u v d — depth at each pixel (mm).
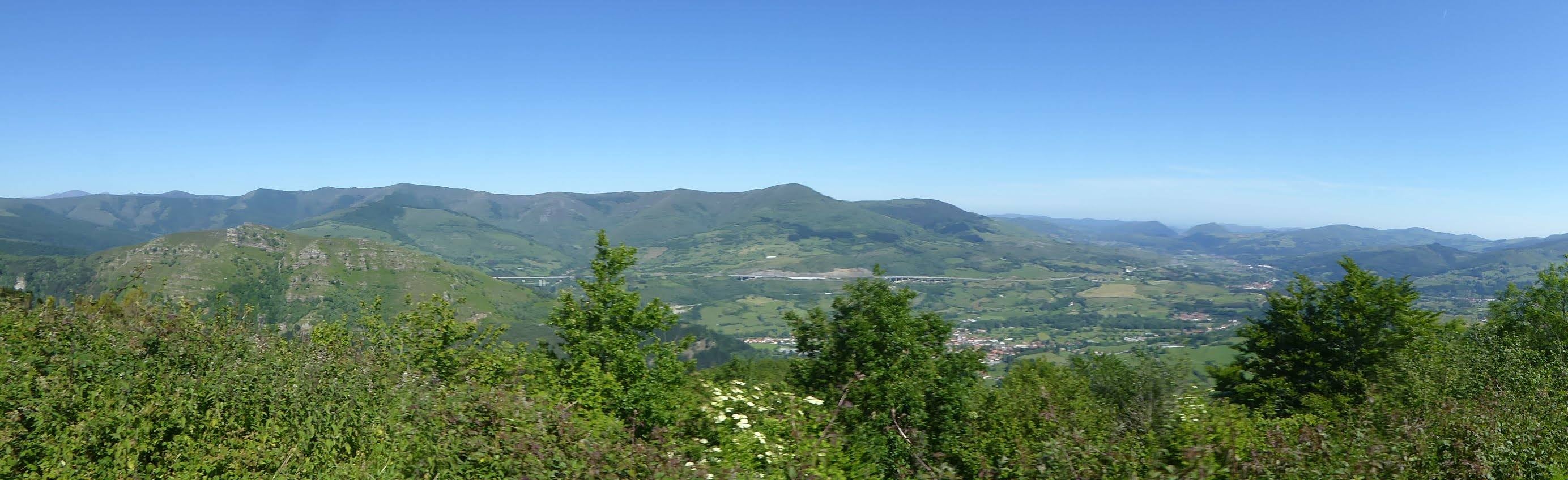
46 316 8484
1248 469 7391
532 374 10812
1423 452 7879
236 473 6211
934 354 11875
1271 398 22766
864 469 8312
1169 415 9734
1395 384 12594
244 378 7492
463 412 7574
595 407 9000
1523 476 8047
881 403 10000
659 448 7570
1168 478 7230
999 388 11680
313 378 7789
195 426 6672
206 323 8852
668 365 10727
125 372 7254
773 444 8430
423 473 6664
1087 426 9523
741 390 10297
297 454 6543
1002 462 8031
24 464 5812
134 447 6137
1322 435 8031
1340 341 23781
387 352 10219
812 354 13258
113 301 9977
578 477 6613
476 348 11438
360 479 6398
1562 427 9328
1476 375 13609
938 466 8703
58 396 6457
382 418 7375
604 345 11109
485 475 6688
